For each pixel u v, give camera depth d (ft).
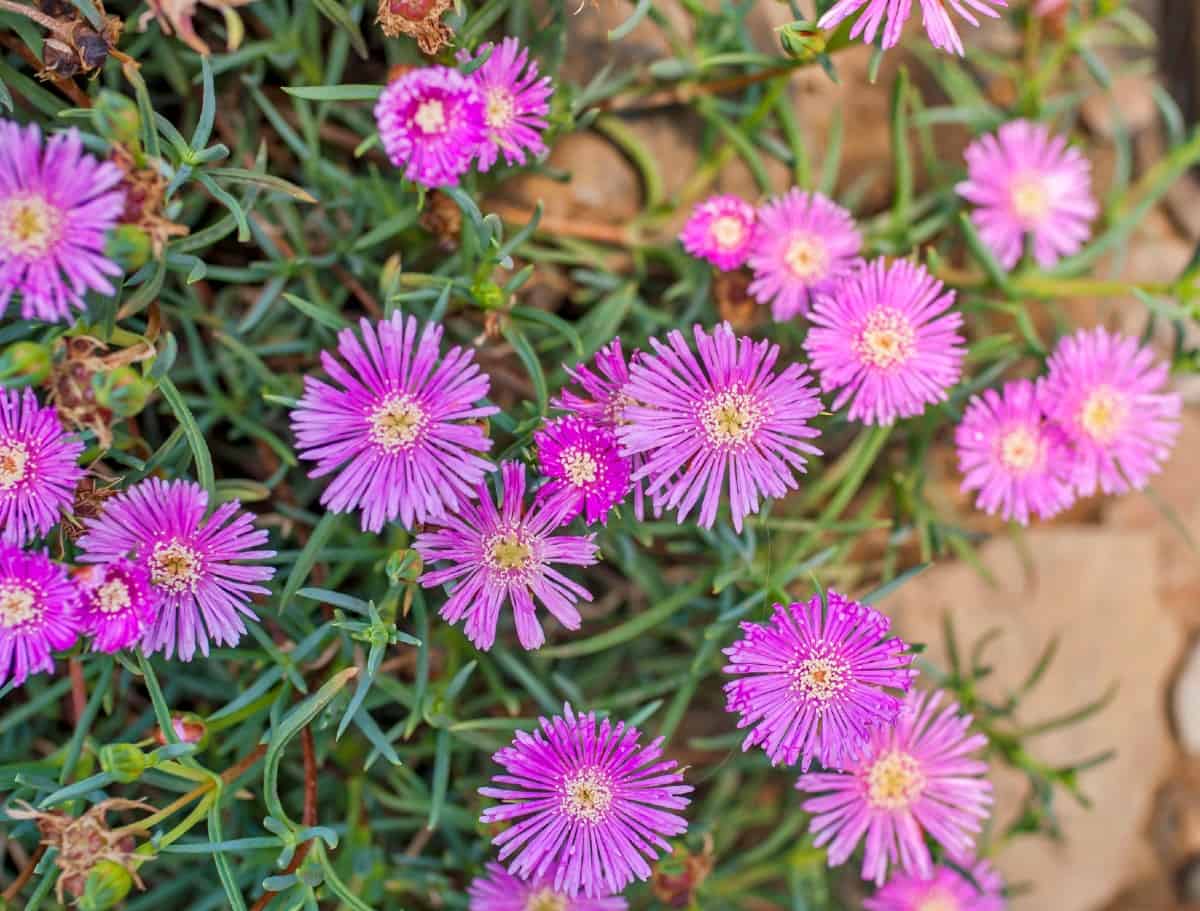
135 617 1.22
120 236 1.15
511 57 1.32
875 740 1.39
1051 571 1.81
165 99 1.53
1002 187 1.63
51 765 1.34
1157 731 1.84
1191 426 1.85
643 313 1.54
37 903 1.26
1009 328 1.78
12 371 1.16
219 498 1.37
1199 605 1.85
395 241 1.54
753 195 1.70
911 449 1.61
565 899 1.41
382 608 1.31
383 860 1.51
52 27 1.27
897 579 1.34
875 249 1.62
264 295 1.47
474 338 1.54
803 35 1.30
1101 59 1.84
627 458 1.27
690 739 1.67
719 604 1.49
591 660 1.63
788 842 1.71
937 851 1.45
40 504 1.22
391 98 1.20
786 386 1.27
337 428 1.24
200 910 1.45
